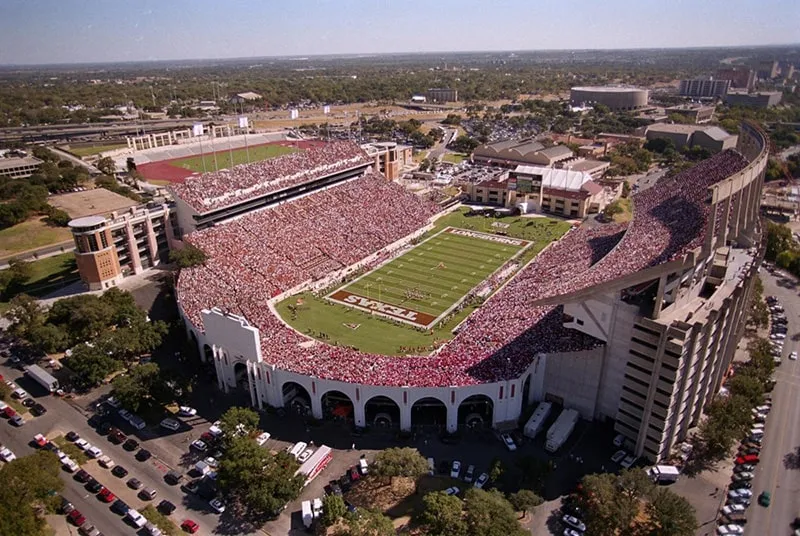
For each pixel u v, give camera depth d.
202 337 104.38
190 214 149.38
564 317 92.88
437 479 79.50
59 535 71.06
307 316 126.25
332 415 92.44
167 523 72.00
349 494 77.19
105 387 102.12
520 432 88.56
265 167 172.25
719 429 82.38
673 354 74.75
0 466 81.56
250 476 73.12
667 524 66.50
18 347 115.62
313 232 161.25
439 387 85.25
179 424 91.31
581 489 74.25
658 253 100.56
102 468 82.25
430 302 133.00
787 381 102.06
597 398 89.62
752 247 105.94
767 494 75.69
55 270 153.25
